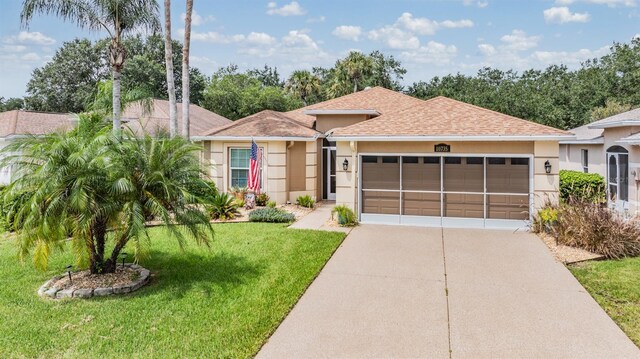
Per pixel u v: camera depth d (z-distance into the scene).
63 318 7.36
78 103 44.97
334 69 64.56
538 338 6.64
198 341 6.54
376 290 8.84
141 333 6.80
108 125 10.95
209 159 20.53
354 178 15.96
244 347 6.37
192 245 12.20
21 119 23.80
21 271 9.98
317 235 13.70
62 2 16.36
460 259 11.05
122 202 8.41
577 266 10.34
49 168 7.87
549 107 40.47
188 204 9.13
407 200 15.84
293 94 60.06
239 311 7.68
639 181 15.92
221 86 45.22
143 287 8.89
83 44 46.56
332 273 9.98
